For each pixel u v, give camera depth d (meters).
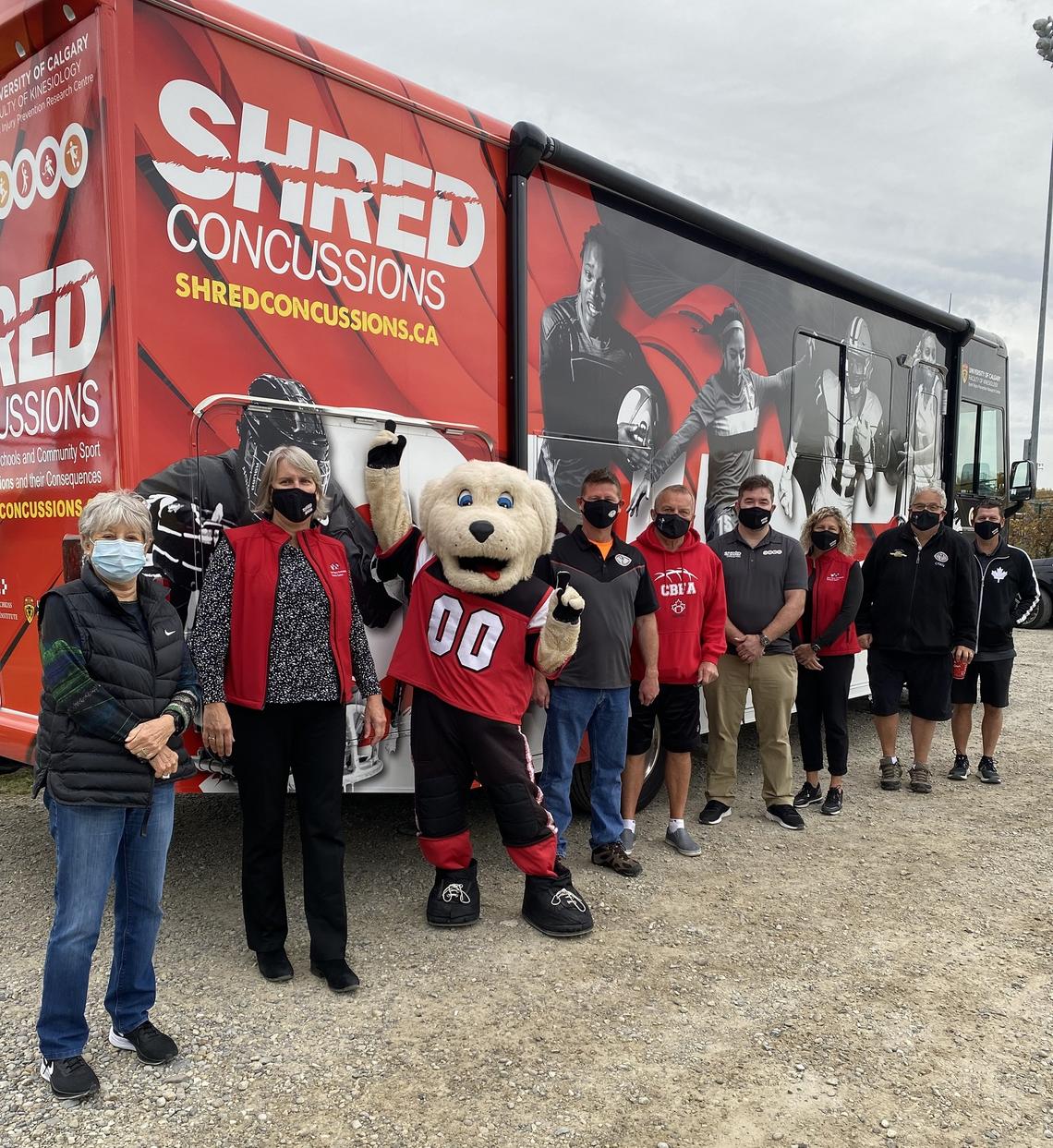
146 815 2.51
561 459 4.23
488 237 3.90
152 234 2.95
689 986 3.24
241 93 3.12
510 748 3.55
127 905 2.58
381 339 3.53
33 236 3.25
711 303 5.07
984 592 5.89
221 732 2.89
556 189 4.19
